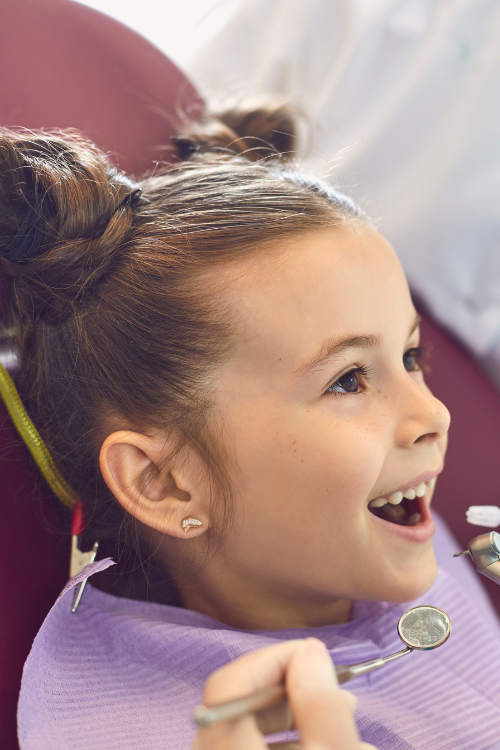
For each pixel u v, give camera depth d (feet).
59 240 2.06
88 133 2.76
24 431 2.15
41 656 1.78
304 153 3.55
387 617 2.24
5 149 2.06
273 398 1.90
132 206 2.20
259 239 1.99
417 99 3.94
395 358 2.00
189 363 1.95
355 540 1.95
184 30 4.59
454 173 3.80
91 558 2.06
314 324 1.87
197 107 3.23
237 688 1.11
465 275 3.81
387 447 1.95
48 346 2.14
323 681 1.12
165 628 2.00
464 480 3.26
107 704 1.82
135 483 2.01
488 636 2.32
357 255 1.99
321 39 4.24
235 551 2.05
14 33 2.71
